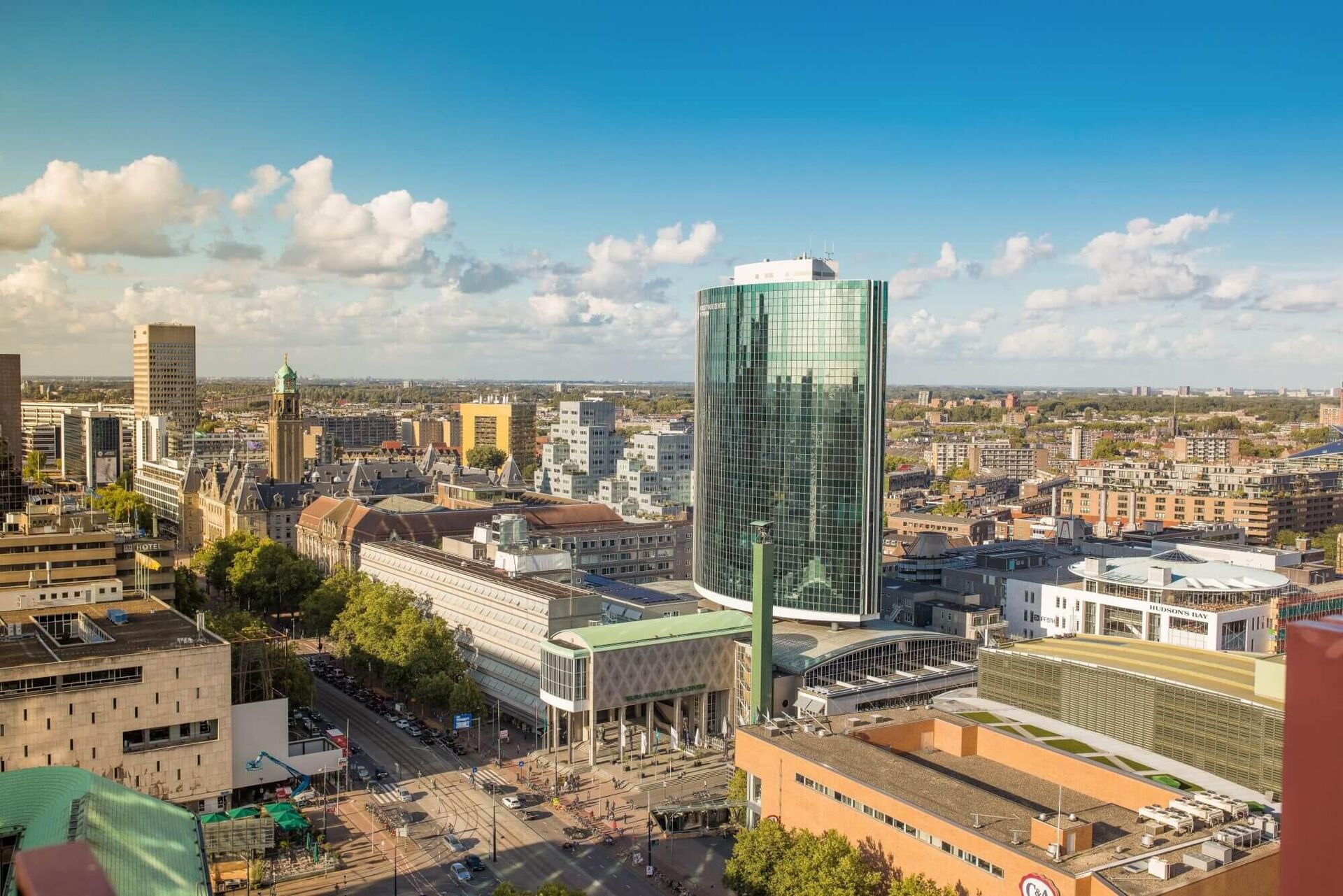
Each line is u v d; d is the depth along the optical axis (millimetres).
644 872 188125
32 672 195625
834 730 191500
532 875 186500
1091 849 138625
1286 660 29422
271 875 184000
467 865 187875
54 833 146125
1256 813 154750
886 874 157250
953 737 192125
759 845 165625
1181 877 130250
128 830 153000
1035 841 140250
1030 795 169000
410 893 179250
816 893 148875
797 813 176250
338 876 185500
